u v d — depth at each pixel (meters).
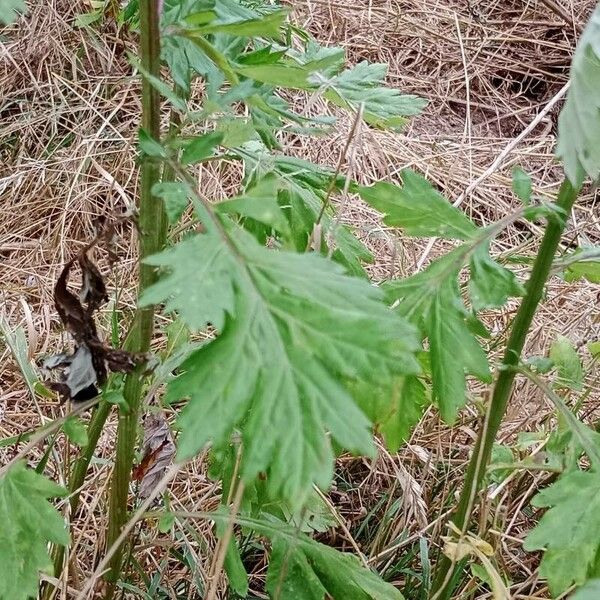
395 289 0.31
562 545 0.29
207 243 0.24
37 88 0.92
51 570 0.28
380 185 0.33
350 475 0.57
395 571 0.48
